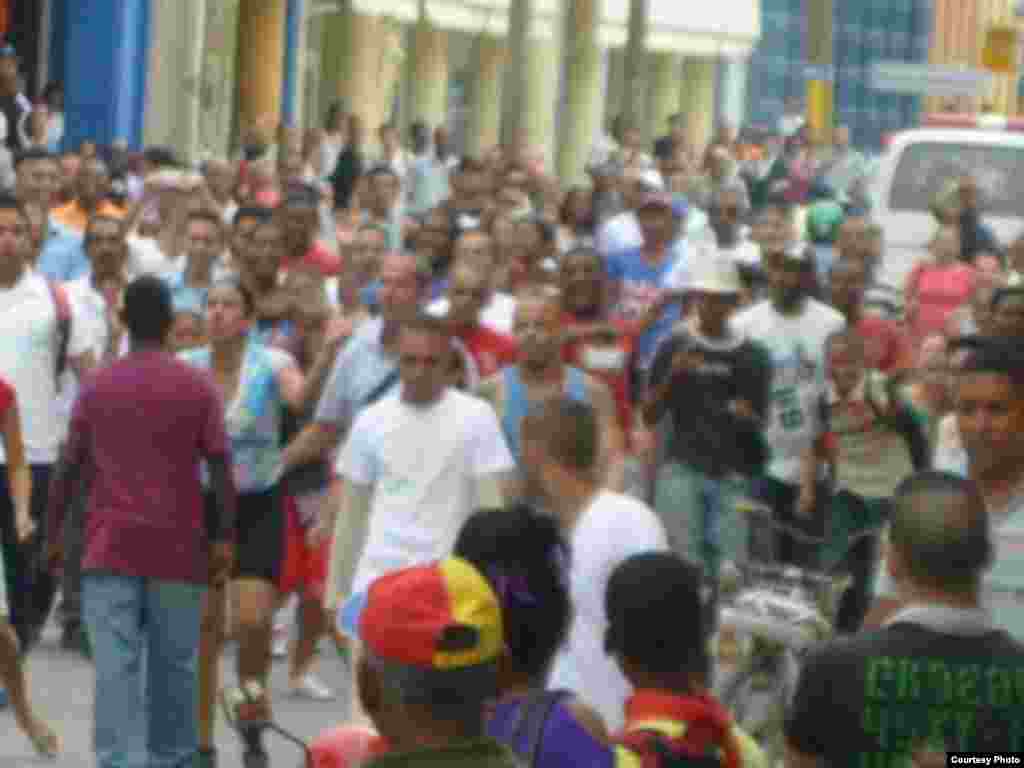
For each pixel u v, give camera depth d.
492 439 18.98
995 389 14.93
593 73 93.50
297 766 21.44
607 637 11.91
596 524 16.00
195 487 19.77
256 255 25.83
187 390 19.61
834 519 24.47
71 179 35.12
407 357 18.88
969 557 11.31
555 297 22.06
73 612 25.72
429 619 9.34
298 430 22.94
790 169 73.44
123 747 19.58
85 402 19.66
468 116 99.56
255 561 21.11
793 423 24.94
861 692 11.24
